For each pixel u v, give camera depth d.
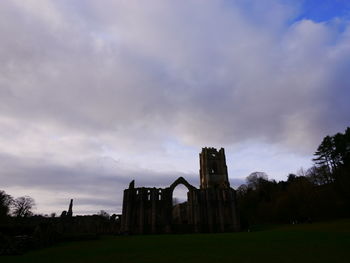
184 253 22.64
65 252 27.45
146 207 76.25
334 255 18.11
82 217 77.62
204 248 26.12
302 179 88.31
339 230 44.00
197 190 78.88
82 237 47.06
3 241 27.47
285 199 87.06
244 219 82.81
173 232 72.81
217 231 74.88
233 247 25.94
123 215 73.88
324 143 91.06
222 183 92.38
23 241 28.94
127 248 29.20
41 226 37.97
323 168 89.12
